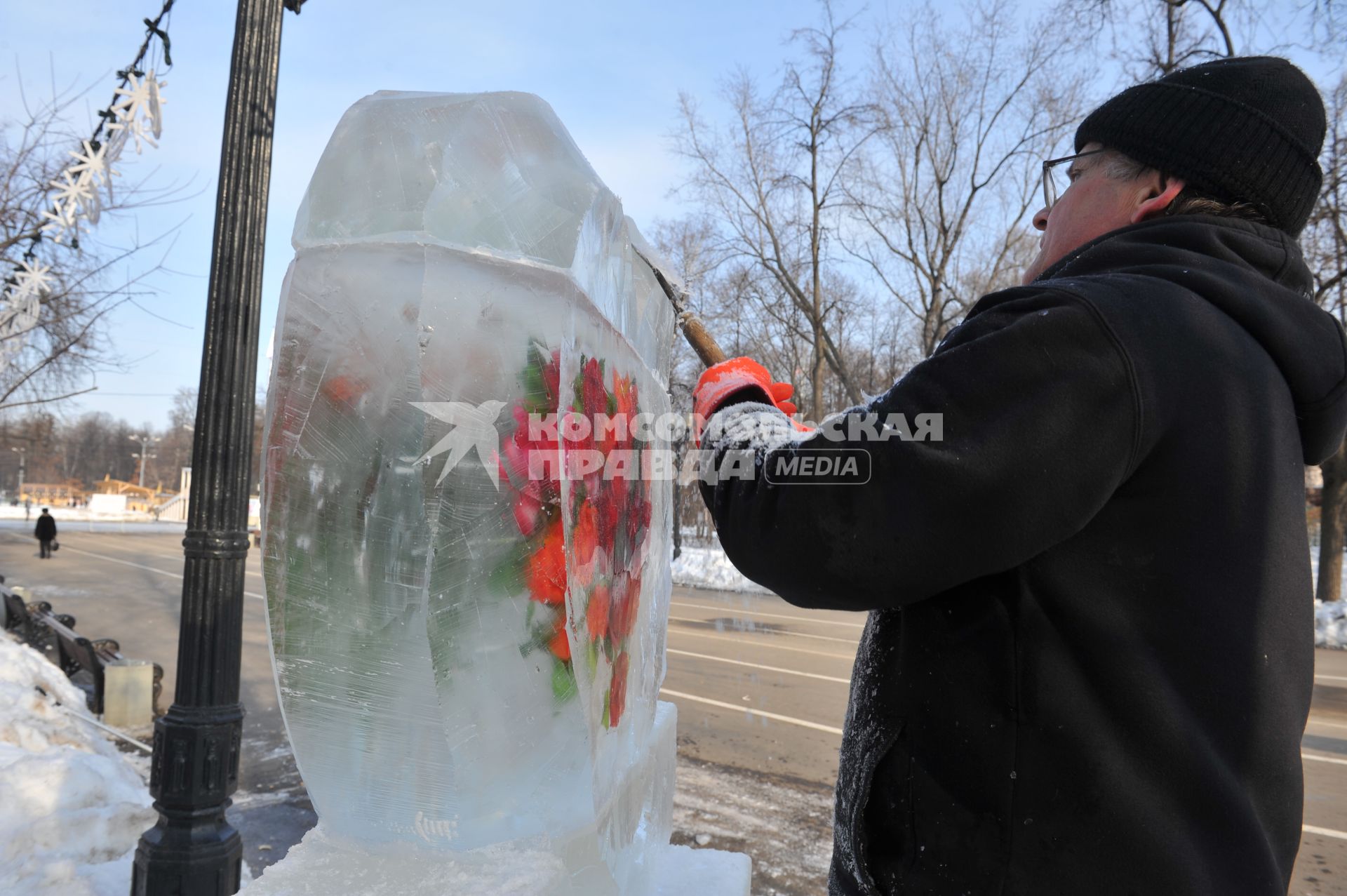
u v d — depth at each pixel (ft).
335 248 2.70
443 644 2.70
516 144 2.87
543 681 2.90
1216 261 3.05
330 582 2.73
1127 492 2.74
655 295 4.40
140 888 9.07
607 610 3.22
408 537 2.69
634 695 3.81
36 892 9.30
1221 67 3.30
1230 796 2.57
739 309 59.36
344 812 2.87
